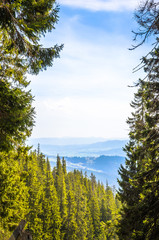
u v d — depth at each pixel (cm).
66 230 4341
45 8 679
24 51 660
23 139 722
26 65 747
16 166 1263
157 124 811
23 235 363
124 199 1523
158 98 731
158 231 719
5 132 691
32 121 708
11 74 773
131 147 1672
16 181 1279
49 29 728
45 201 3622
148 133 870
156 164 809
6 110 644
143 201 793
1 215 1168
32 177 3319
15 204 1276
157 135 805
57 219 3772
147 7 474
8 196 1223
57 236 3619
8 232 1141
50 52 741
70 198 4678
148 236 733
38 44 685
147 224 752
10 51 704
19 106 655
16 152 802
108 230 1593
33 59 701
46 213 3503
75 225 4400
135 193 1291
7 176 1168
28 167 3328
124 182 1670
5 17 563
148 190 858
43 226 3381
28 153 794
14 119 641
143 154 933
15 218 1262
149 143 848
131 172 1647
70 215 4491
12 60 741
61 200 5028
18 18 604
